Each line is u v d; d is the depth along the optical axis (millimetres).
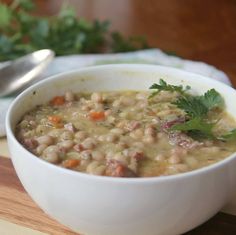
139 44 773
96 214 396
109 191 384
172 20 839
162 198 386
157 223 399
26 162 409
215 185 399
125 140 466
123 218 394
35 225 457
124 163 428
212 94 492
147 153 449
